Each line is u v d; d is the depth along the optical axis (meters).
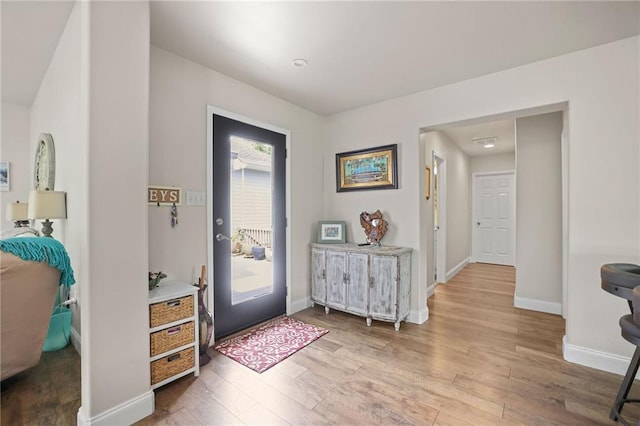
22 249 1.71
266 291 2.99
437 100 2.83
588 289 2.14
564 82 2.22
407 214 3.08
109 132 1.48
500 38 2.01
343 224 3.46
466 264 6.00
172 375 1.86
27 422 1.54
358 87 2.83
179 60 2.25
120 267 1.53
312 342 2.53
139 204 1.60
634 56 1.99
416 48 2.14
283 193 3.16
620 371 2.02
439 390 1.85
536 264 3.35
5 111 3.57
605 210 2.08
